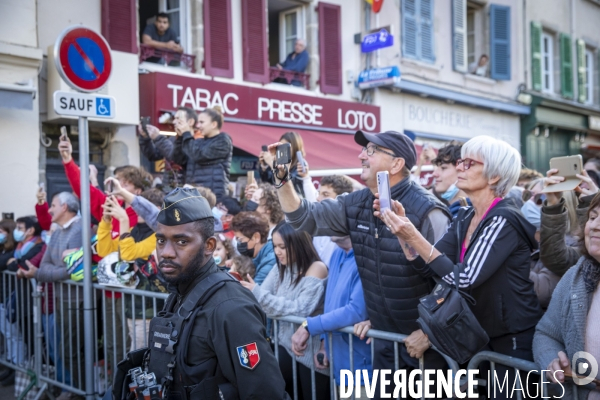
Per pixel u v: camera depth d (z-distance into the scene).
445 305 2.40
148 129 7.60
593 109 17.75
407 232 2.48
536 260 3.30
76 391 4.61
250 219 4.18
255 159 9.98
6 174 7.39
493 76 14.90
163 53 9.19
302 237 3.57
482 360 2.69
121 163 8.62
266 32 10.50
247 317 2.13
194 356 2.12
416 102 13.16
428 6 13.40
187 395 2.10
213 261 2.28
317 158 9.73
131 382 2.29
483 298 2.62
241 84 10.12
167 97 8.80
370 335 3.02
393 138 2.90
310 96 10.97
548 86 16.86
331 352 3.19
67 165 4.99
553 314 2.51
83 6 8.27
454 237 2.79
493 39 14.91
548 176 2.85
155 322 2.24
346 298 3.27
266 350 2.13
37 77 7.66
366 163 2.94
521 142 16.05
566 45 17.06
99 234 4.50
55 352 4.83
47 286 5.01
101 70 4.50
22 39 7.48
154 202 4.44
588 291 2.39
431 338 2.42
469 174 2.70
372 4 11.76
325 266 3.62
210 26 9.70
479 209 2.73
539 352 2.49
